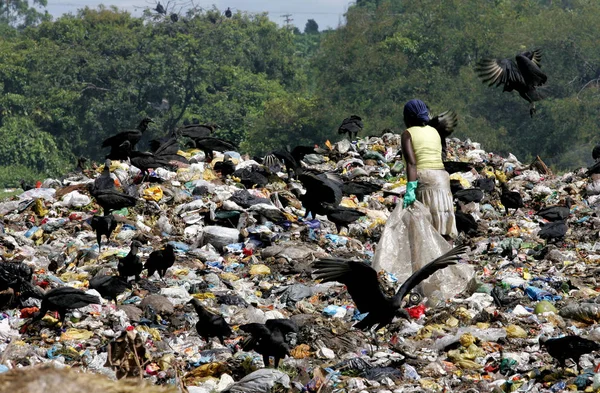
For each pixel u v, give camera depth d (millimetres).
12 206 30531
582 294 21109
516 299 20094
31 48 129750
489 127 100562
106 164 29859
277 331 15625
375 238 27547
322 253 24547
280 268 23641
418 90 110875
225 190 30812
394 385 15461
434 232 19938
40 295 19375
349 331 17969
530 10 130375
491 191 32656
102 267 23109
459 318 18969
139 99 126375
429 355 17031
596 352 16594
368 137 41000
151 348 17000
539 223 29531
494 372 16219
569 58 106375
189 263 23906
